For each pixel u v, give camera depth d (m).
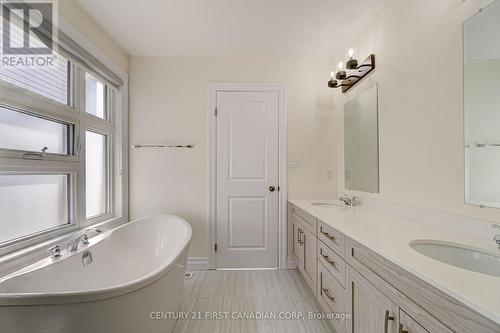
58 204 1.80
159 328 1.36
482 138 1.07
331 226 1.48
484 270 0.93
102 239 1.86
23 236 1.52
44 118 1.66
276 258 2.73
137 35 2.27
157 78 2.67
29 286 1.25
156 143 2.67
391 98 1.75
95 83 2.27
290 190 2.74
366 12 1.94
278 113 2.74
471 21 1.12
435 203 1.35
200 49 2.54
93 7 1.86
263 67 2.73
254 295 2.14
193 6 1.86
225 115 2.72
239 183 2.72
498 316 0.51
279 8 1.88
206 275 2.55
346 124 2.50
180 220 2.26
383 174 1.85
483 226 1.08
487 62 1.04
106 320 1.07
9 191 1.44
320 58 2.74
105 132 2.37
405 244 1.02
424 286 0.74
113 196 2.52
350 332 1.27
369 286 1.08
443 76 1.29
